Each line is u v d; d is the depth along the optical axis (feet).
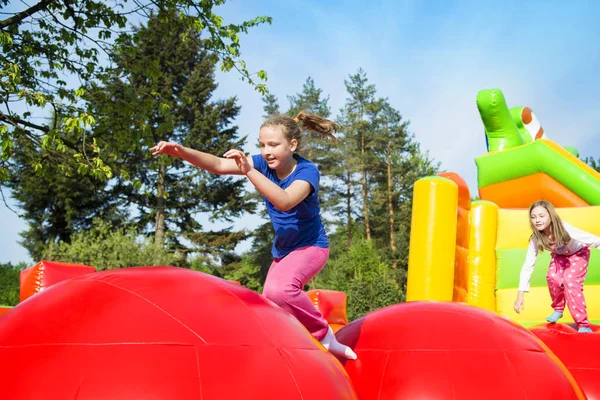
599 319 21.59
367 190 134.51
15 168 34.94
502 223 23.81
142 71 36.63
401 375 10.43
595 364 13.60
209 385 6.74
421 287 20.85
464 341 10.78
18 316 7.46
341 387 8.08
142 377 6.55
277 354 7.59
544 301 22.59
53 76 34.63
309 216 11.18
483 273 23.27
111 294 7.65
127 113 35.29
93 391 6.38
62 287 7.98
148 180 92.17
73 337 6.89
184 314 7.45
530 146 25.26
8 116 30.19
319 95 133.80
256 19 37.29
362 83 137.28
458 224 22.67
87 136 34.53
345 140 131.44
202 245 95.71
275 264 11.32
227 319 7.68
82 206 90.84
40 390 6.38
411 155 135.13
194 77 94.22
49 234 91.61
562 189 24.80
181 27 36.73
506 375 10.18
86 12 34.30
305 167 11.06
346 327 12.66
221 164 11.25
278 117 11.27
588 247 16.48
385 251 118.21
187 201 94.58
